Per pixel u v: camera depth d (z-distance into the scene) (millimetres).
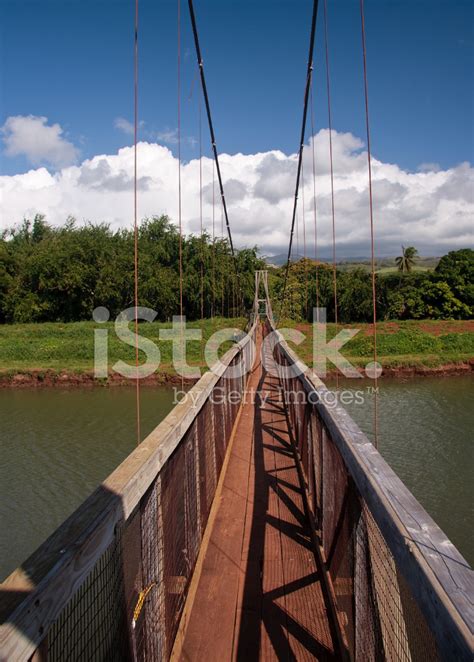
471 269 35125
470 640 652
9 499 7223
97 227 37469
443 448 9508
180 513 2102
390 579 1187
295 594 2307
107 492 1197
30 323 29031
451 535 6332
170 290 30172
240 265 39219
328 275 35656
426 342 23172
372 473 1328
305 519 3133
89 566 976
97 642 1057
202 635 2031
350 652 1729
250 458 4512
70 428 11562
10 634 689
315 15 6699
